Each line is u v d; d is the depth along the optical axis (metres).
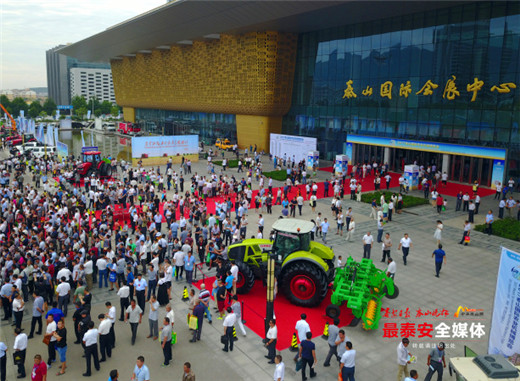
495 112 34.09
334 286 14.34
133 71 84.38
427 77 38.72
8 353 12.14
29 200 25.81
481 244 21.72
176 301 15.34
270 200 27.62
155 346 12.44
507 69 32.94
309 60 51.09
